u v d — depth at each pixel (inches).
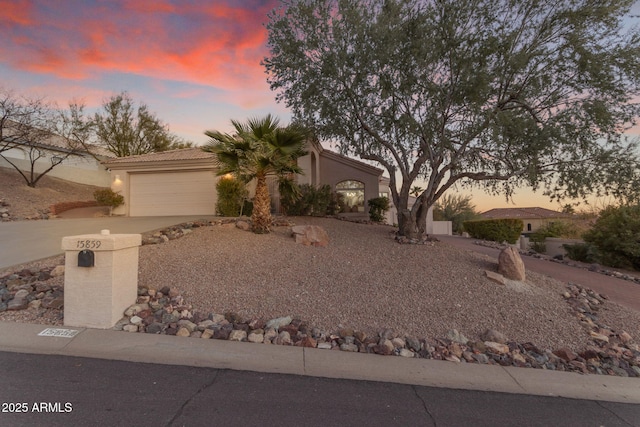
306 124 441.4
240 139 394.6
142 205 722.8
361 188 826.2
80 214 725.9
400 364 184.1
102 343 181.0
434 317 238.8
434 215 1585.9
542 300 280.5
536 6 362.9
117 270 203.5
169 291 241.1
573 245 585.9
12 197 684.7
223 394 143.5
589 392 171.2
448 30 365.4
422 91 383.6
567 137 367.6
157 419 122.8
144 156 772.6
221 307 232.7
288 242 381.1
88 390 139.9
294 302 245.1
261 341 196.5
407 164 450.6
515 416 143.6
